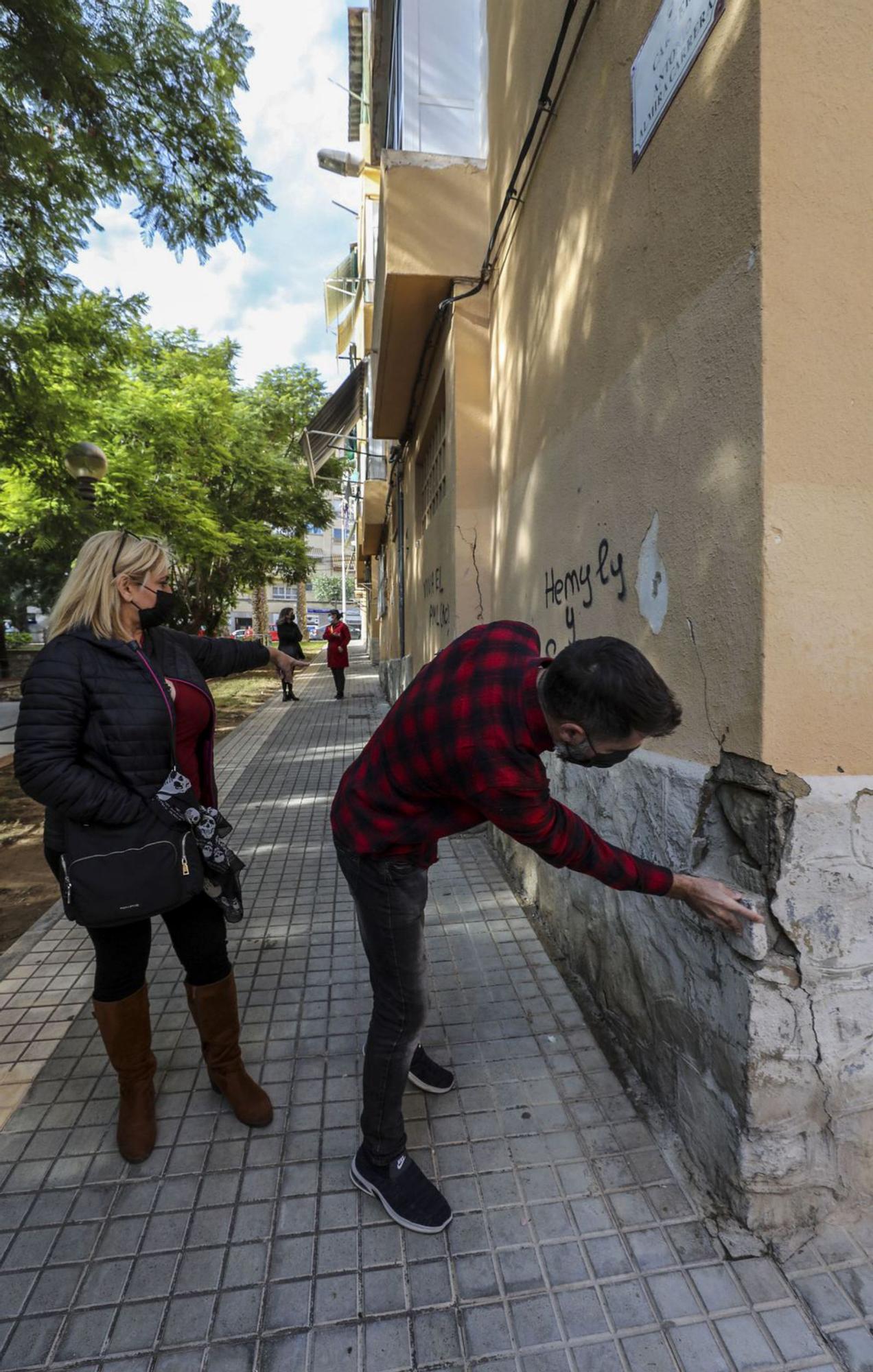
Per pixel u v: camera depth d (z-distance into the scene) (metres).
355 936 3.29
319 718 10.82
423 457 7.20
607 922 2.47
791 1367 1.40
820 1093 1.63
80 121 5.28
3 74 4.85
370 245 11.65
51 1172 1.94
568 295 2.77
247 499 20.73
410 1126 2.07
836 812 1.53
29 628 26.59
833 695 1.53
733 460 1.57
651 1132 2.02
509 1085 2.22
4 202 5.53
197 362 17.58
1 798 5.98
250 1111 2.09
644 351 2.04
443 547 5.43
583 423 2.59
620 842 2.30
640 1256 1.64
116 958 1.91
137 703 1.75
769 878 1.55
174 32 5.32
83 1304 1.58
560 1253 1.66
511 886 3.77
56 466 8.47
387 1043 1.72
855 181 1.48
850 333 1.49
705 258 1.68
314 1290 1.60
